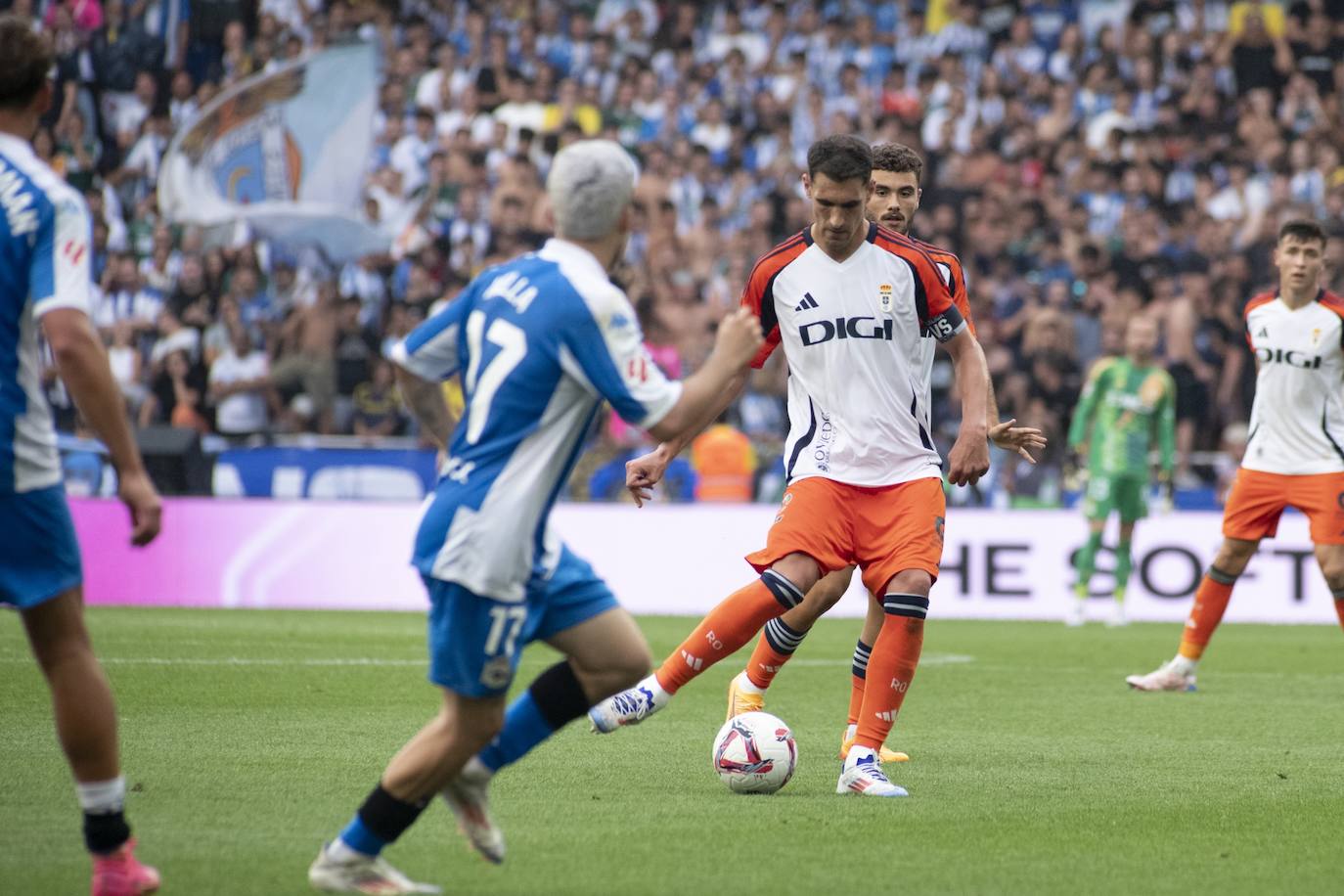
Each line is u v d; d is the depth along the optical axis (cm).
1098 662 3912
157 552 5528
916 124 7506
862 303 2050
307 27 7769
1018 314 6631
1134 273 6819
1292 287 3161
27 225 1306
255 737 2353
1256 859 1593
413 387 1401
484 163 7325
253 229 6381
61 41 7425
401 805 1346
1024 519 5591
